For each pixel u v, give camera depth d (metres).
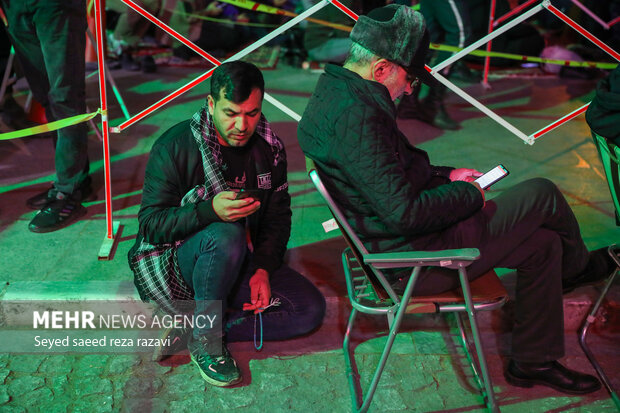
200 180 2.38
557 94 5.97
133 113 5.06
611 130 2.19
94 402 2.35
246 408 2.36
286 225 2.60
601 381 2.55
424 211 2.01
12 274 2.86
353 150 1.99
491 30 6.20
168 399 2.39
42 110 4.55
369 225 2.13
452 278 2.19
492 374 2.59
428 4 5.07
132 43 6.35
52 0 3.01
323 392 2.46
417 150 2.23
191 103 5.38
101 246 3.10
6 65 4.25
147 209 2.35
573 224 2.35
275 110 5.30
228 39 6.87
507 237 2.23
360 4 6.16
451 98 5.80
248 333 2.68
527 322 2.42
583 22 6.59
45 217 3.28
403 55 2.06
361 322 2.85
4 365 2.51
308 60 6.69
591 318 2.71
